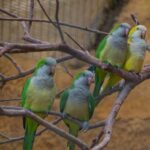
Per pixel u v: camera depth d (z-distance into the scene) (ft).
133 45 28.94
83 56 23.75
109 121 23.93
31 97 27.43
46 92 27.43
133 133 50.52
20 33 56.85
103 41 29.22
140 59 28.91
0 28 56.95
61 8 57.98
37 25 56.80
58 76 53.62
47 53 56.13
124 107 51.24
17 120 52.13
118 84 28.22
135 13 57.57
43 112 27.68
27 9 56.80
